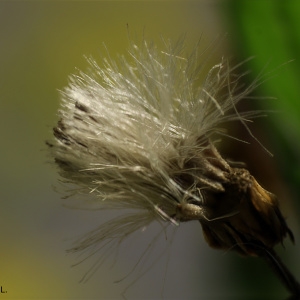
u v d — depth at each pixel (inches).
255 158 5.0
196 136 4.6
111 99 4.6
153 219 4.6
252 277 5.4
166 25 5.9
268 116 4.6
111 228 4.7
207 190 4.5
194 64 4.7
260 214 4.5
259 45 4.6
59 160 4.6
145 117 4.6
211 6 4.7
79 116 4.6
